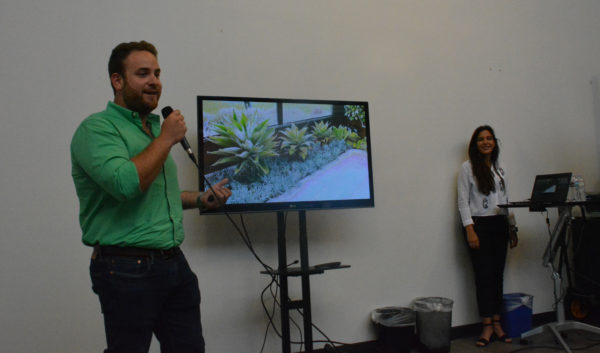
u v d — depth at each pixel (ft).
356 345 9.62
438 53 11.34
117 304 4.28
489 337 10.21
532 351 9.57
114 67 4.86
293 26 9.78
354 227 9.96
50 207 7.76
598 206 11.44
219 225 8.77
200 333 5.22
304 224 8.20
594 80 13.41
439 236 10.84
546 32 12.88
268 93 9.39
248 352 8.73
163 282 4.56
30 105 7.77
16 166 7.61
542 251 12.07
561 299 10.25
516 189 11.94
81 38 8.16
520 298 10.68
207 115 7.95
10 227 7.49
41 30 7.93
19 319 7.42
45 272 7.64
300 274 7.59
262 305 8.96
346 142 8.85
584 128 13.12
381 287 10.07
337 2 10.30
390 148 10.52
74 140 4.43
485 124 11.72
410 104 10.85
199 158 7.79
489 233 10.28
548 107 12.65
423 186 10.78
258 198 8.06
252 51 9.34
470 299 10.98
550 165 12.47
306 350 7.93
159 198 4.71
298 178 8.38
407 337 9.34
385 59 10.69
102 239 4.36
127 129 4.66
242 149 8.09
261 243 9.09
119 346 4.28
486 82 11.87
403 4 11.07
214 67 8.98
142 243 4.40
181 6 8.86
